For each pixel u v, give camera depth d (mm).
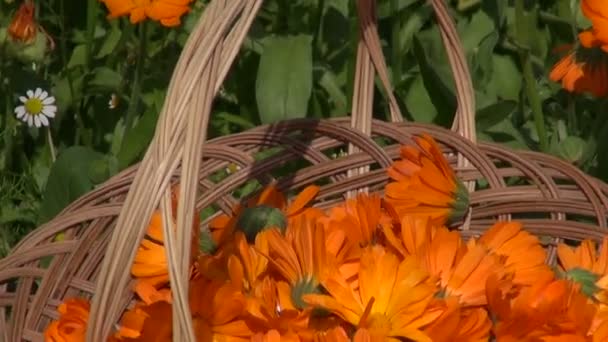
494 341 586
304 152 694
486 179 690
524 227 683
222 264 625
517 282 623
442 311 569
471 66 906
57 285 650
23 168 896
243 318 587
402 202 663
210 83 541
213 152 695
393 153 700
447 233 605
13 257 652
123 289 533
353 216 648
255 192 692
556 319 579
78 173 822
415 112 864
